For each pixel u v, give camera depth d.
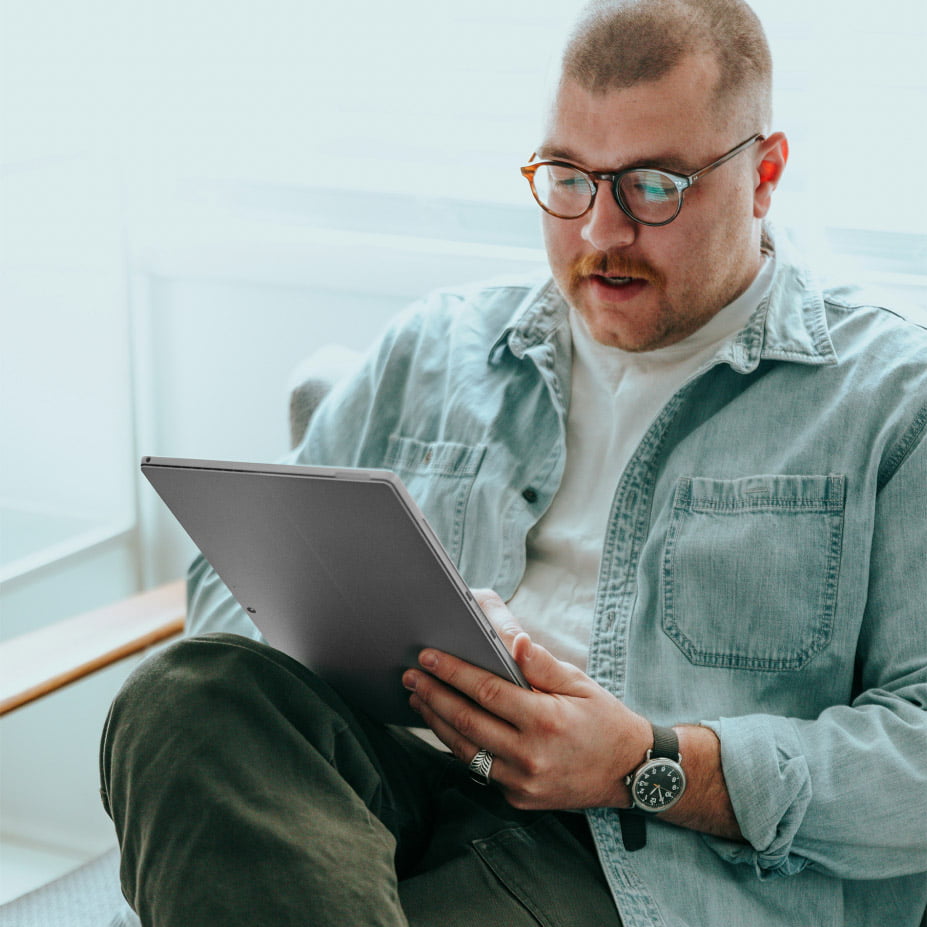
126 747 0.99
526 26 1.84
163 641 1.65
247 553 1.05
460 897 1.04
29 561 2.13
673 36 1.15
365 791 1.04
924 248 1.68
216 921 0.89
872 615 1.15
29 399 2.09
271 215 2.10
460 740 1.08
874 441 1.16
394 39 1.93
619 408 1.30
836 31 1.65
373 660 1.09
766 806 1.06
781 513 1.17
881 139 1.67
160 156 2.15
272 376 2.16
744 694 1.17
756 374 1.24
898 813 1.06
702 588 1.18
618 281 1.22
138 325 2.23
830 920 1.11
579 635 1.24
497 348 1.39
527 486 1.32
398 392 1.44
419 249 1.98
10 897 1.54
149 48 2.10
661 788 1.07
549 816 1.15
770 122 1.23
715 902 1.09
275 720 0.98
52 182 2.09
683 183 1.15
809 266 1.32
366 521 0.93
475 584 1.32
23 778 1.55
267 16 2.00
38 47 2.05
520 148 1.90
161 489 1.04
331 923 0.89
